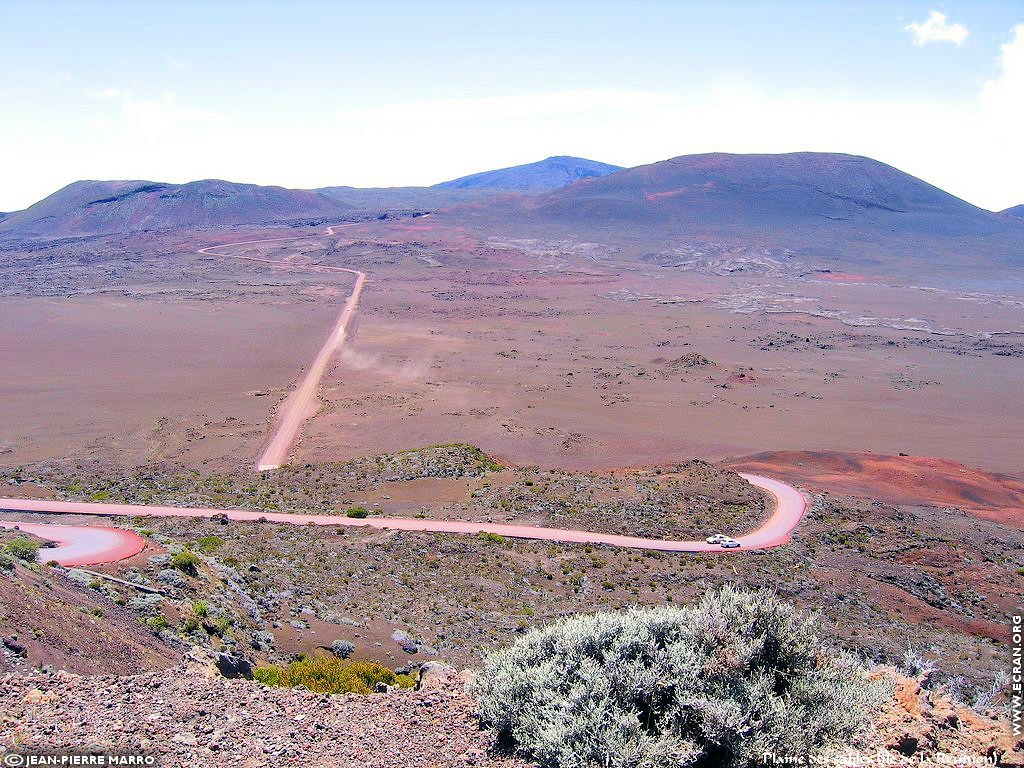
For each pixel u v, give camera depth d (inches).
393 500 2261.3
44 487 2322.8
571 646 393.4
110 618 686.5
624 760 325.1
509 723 369.1
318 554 1558.8
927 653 1225.4
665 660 373.7
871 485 2775.6
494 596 1407.5
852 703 357.4
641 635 393.1
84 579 879.1
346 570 1456.7
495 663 412.2
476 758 346.3
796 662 379.6
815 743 341.1
